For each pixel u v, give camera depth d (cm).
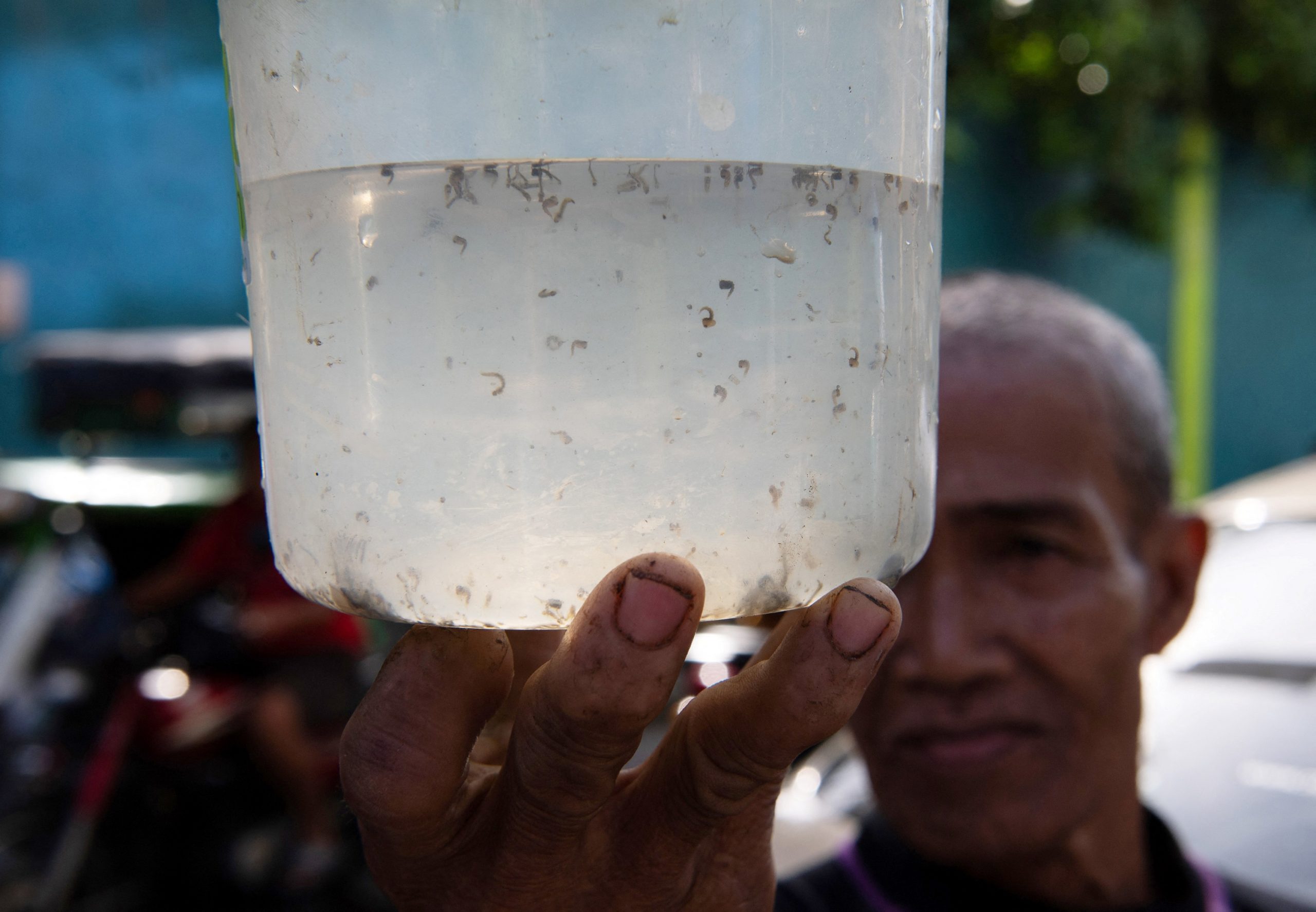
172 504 210
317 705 161
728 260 44
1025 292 71
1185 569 74
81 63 278
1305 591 111
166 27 275
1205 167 291
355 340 45
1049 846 68
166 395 210
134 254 294
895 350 47
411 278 45
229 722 157
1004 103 223
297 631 162
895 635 46
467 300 44
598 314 44
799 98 46
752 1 45
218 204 292
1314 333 343
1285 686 101
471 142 45
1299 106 258
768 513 45
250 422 166
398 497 45
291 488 47
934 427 49
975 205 313
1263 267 336
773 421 45
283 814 164
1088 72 212
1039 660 67
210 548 165
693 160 44
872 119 47
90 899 154
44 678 163
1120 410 69
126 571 215
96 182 288
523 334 44
